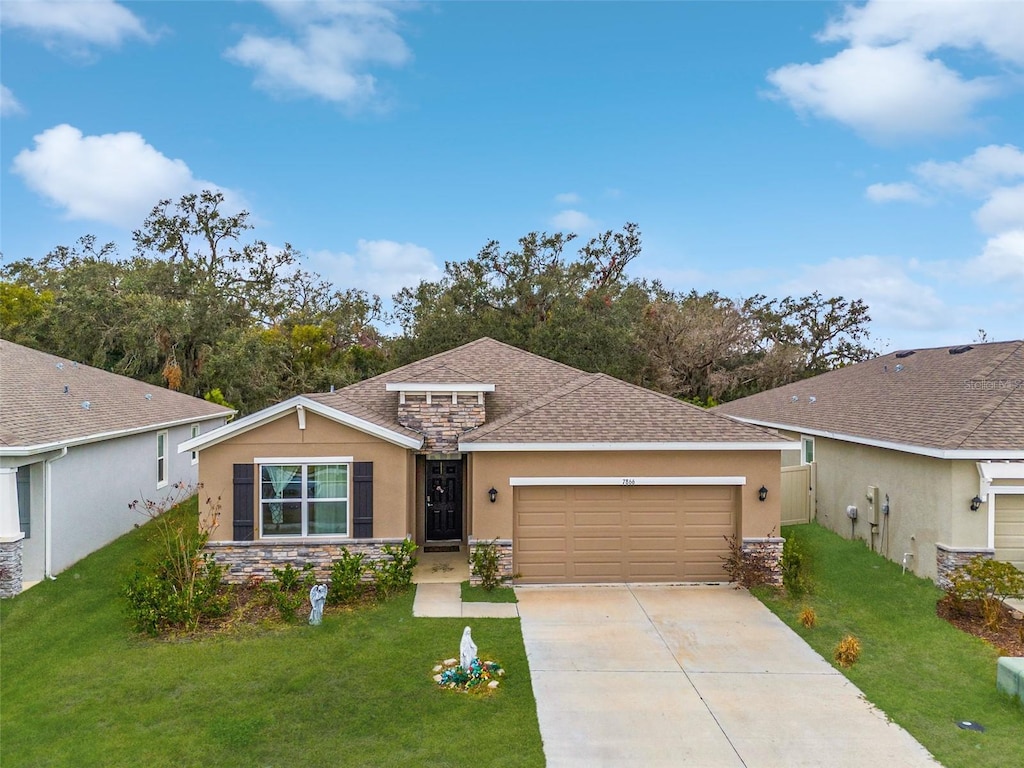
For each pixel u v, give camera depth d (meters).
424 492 17.14
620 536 14.27
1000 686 9.02
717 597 13.31
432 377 16.83
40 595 13.12
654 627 11.61
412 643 10.67
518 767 7.22
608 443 13.83
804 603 12.75
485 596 13.18
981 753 7.53
